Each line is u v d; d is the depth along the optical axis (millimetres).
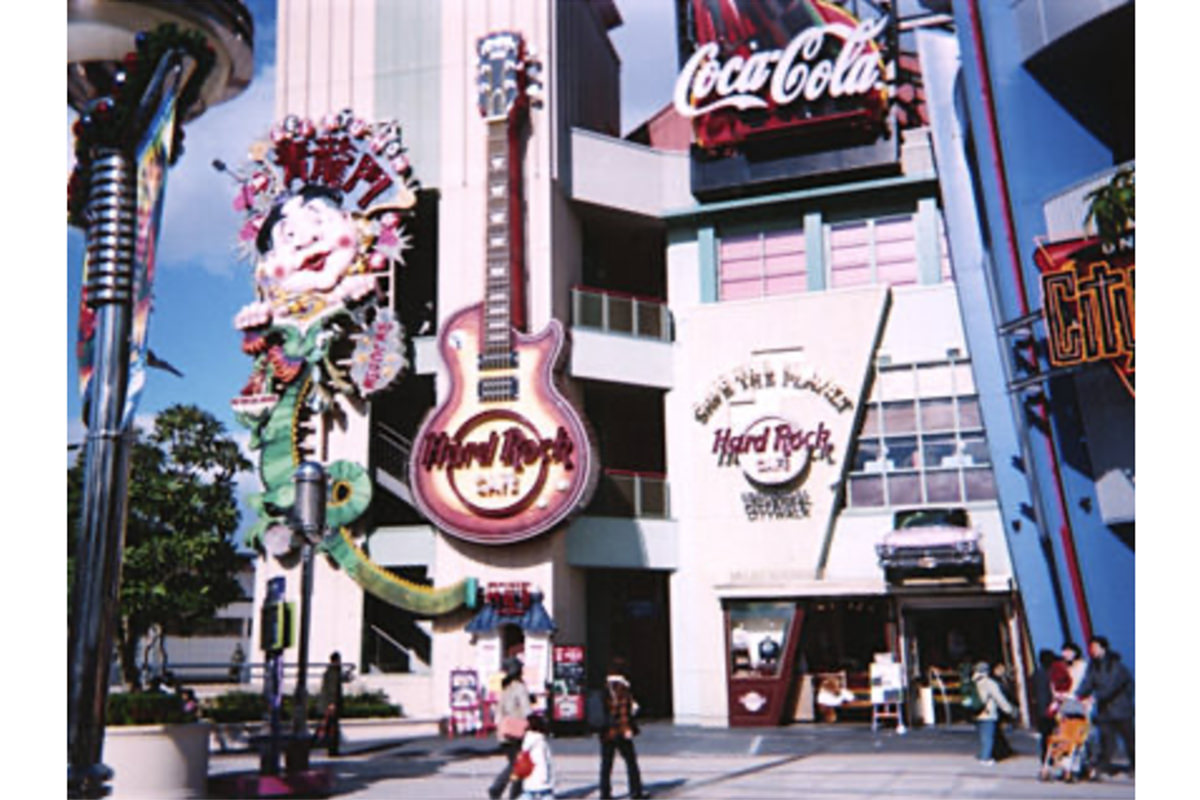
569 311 26672
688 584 26047
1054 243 16938
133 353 11852
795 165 27031
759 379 26266
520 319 25500
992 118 19203
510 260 25531
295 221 27125
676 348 27422
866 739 20594
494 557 24797
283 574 25688
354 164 27375
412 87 27609
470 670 24000
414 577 27547
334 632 25188
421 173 27172
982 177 19406
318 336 26219
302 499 14820
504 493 24562
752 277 27594
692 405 26812
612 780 15156
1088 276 16219
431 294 29016
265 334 26734
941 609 24297
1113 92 18734
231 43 12844
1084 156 18484
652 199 28188
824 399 25797
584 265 29328
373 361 26016
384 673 26078
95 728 11109
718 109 27484
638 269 31234
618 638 29328
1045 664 15117
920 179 26234
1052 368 16953
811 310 26266
